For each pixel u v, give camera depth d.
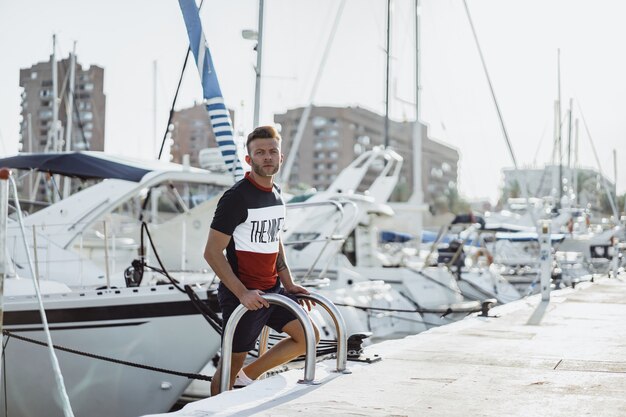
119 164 10.16
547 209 26.52
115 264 10.65
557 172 37.78
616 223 27.94
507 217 28.98
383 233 20.39
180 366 7.96
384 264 15.09
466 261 18.53
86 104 52.56
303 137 145.88
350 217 13.38
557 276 18.98
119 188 9.87
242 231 4.10
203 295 7.96
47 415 7.96
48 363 7.81
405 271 14.36
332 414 3.36
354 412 3.41
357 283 12.53
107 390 7.89
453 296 14.90
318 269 12.76
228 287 4.01
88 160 10.04
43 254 9.36
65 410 3.10
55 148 20.88
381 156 16.39
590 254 24.89
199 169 11.42
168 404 7.97
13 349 7.73
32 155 10.21
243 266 4.14
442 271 15.00
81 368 7.84
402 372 4.53
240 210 4.03
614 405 3.63
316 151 145.12
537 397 3.82
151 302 7.89
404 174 142.00
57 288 8.26
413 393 3.88
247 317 4.16
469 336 6.47
